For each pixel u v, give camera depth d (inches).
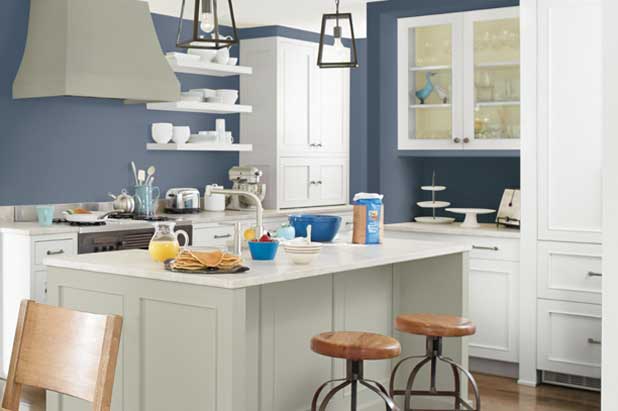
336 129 316.2
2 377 211.6
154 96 231.0
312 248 134.6
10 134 228.1
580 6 191.6
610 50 52.3
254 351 143.9
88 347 83.9
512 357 206.1
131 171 261.1
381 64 232.5
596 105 190.7
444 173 246.1
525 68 198.7
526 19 198.1
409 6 223.8
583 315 194.1
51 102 238.4
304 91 300.2
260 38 291.0
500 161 235.9
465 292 172.9
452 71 222.5
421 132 229.0
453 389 175.8
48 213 217.2
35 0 224.5
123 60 224.5
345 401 166.4
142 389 130.0
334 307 162.1
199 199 281.4
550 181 197.0
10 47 227.0
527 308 201.6
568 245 195.3
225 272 123.8
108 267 132.6
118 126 256.7
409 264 178.2
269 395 147.6
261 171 292.8
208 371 120.6
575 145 193.6
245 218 261.4
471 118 220.7
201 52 264.8
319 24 286.5
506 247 205.8
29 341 89.7
